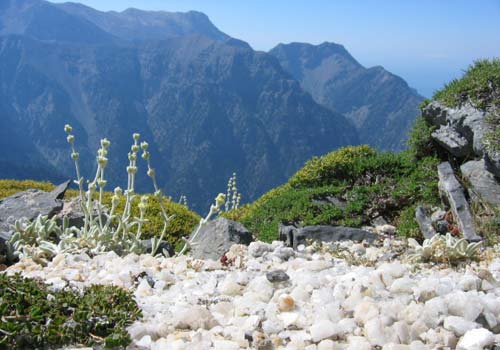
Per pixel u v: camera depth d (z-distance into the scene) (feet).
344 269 3.95
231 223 5.59
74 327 2.62
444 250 4.39
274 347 2.57
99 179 5.09
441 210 6.21
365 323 2.73
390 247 5.16
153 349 2.52
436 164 7.14
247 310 2.99
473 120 6.48
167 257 4.84
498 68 6.75
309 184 8.14
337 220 6.85
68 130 4.93
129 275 3.69
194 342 2.53
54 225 5.10
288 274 3.68
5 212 6.23
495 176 6.00
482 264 4.21
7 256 4.67
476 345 2.48
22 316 2.64
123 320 2.74
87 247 4.74
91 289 3.05
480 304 2.82
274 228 6.83
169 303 3.22
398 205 6.89
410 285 3.21
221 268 4.17
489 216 5.61
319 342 2.60
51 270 3.93
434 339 2.59
